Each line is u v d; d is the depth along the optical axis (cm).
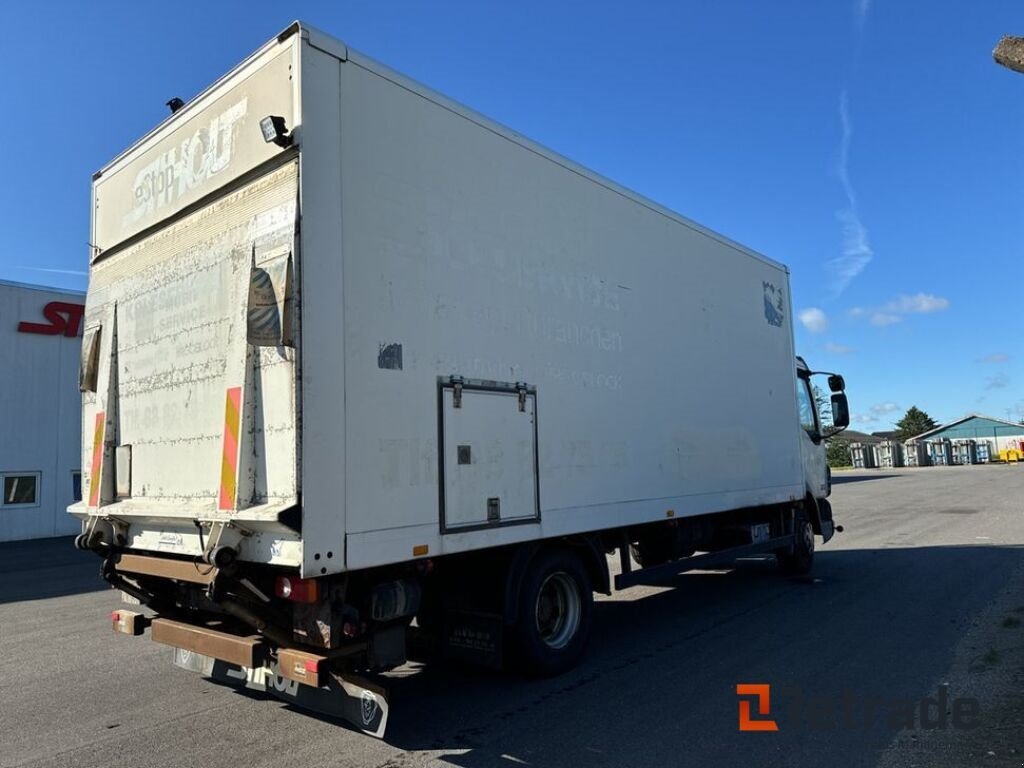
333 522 385
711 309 786
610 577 650
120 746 441
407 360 439
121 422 534
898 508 2081
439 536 447
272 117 389
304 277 384
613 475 611
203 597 496
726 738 437
